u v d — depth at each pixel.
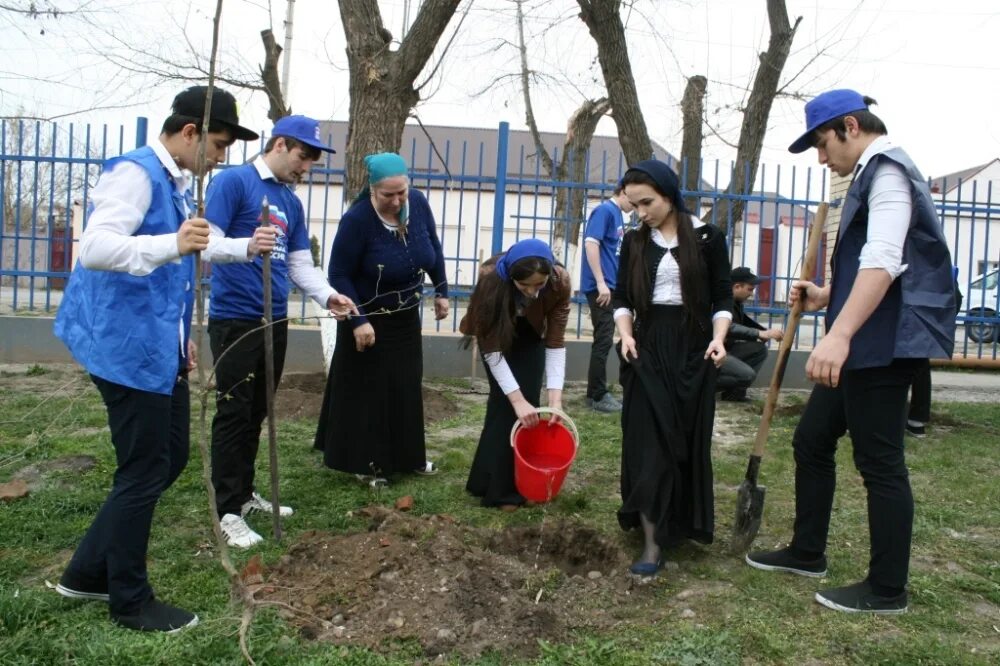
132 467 2.92
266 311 3.64
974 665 2.87
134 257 2.66
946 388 9.97
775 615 3.26
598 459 5.69
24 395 7.23
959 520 4.51
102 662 2.66
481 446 4.63
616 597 3.35
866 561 3.88
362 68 7.71
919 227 3.12
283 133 4.00
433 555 3.40
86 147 9.52
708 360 3.75
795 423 7.09
